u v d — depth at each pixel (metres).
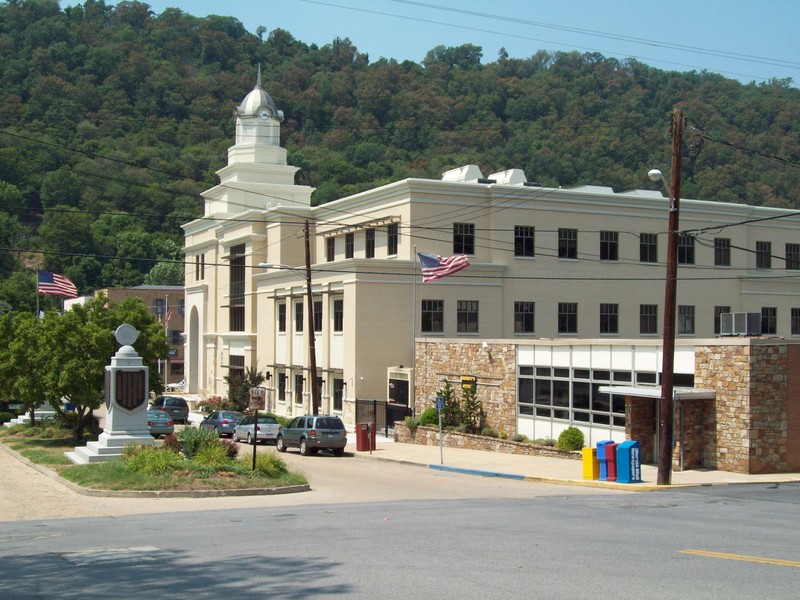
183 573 12.47
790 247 62.28
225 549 14.62
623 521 18.23
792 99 151.88
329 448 38.91
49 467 30.52
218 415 47.25
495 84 164.50
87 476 26.77
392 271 49.75
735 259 60.16
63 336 39.56
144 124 143.12
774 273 61.34
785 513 19.89
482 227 52.53
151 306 95.94
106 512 21.34
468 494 25.36
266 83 158.88
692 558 13.25
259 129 71.00
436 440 42.03
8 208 127.44
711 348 30.22
